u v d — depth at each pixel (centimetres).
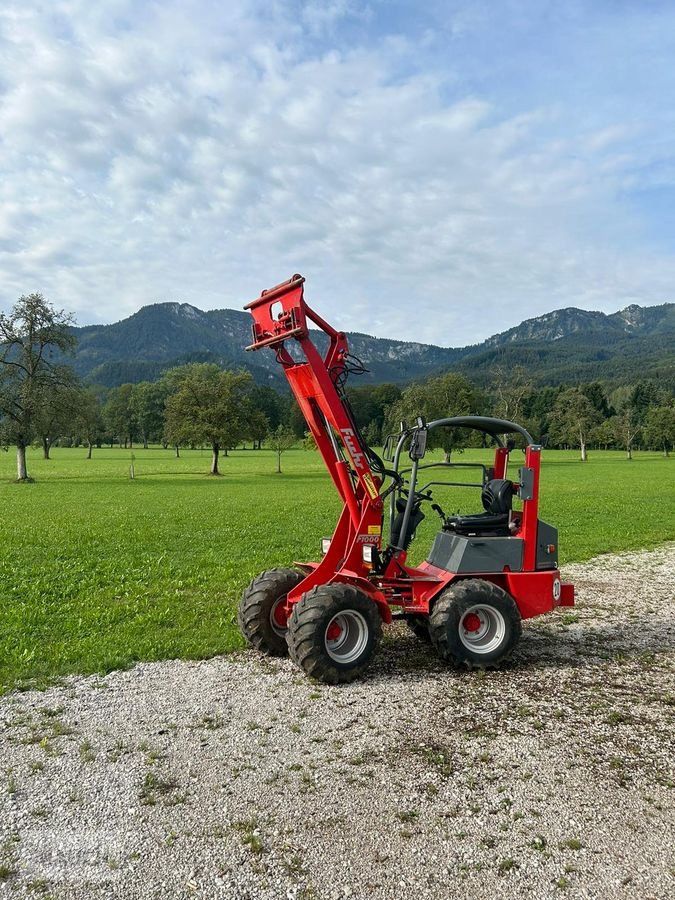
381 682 661
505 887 352
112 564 1245
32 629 812
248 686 649
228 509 2478
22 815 414
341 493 725
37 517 2162
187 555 1384
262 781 461
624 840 395
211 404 5325
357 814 420
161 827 403
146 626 840
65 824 405
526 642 806
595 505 2505
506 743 525
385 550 723
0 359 4247
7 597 974
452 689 644
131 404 13038
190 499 2980
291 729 549
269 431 5925
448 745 521
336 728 552
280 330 686
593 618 927
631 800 441
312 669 637
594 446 11975
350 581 694
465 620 693
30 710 584
